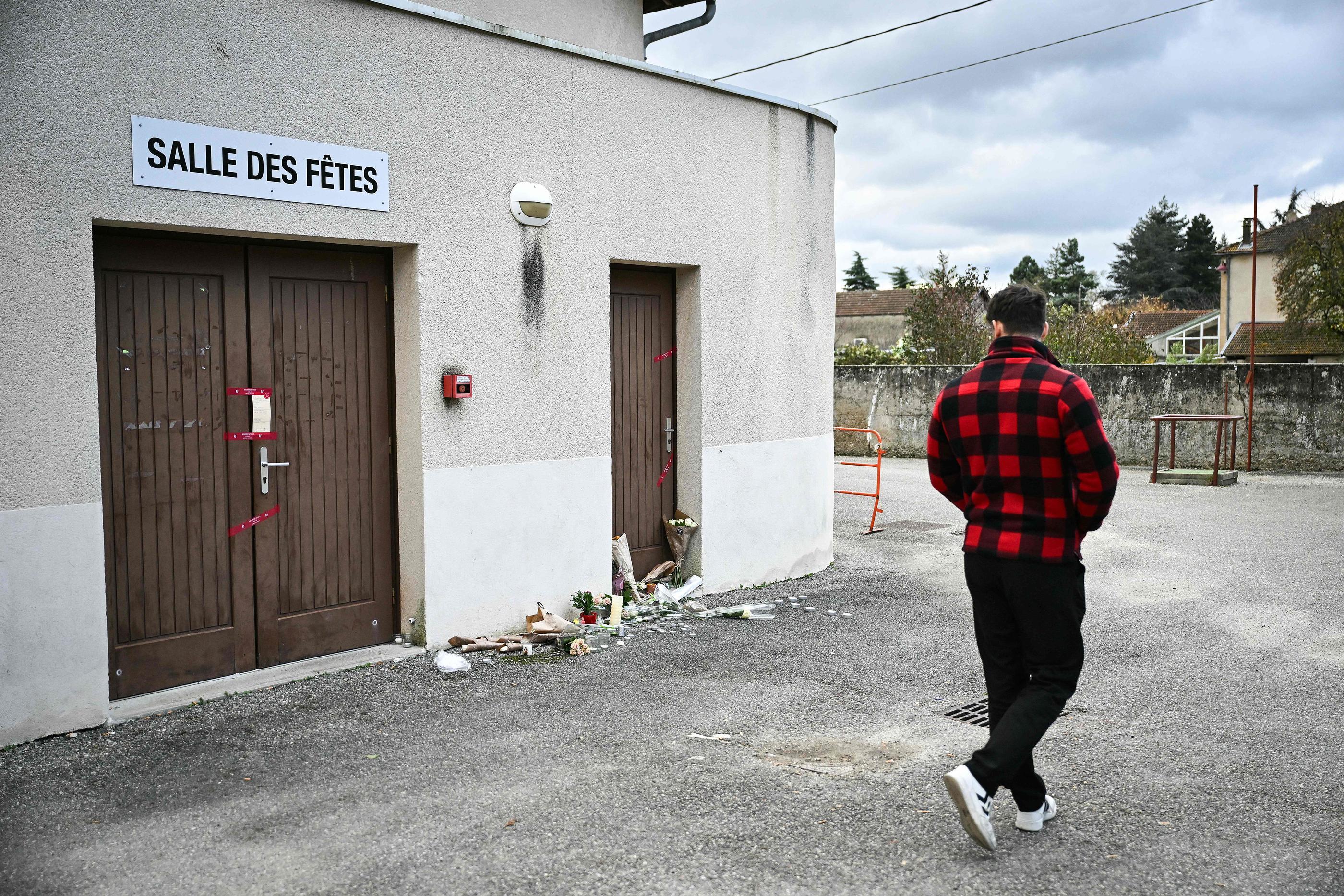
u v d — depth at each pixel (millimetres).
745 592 7809
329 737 4449
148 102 4520
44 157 4230
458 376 5734
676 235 7125
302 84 5051
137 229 4742
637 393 7387
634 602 7059
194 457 5012
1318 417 16156
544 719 4742
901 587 8047
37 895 3061
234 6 4773
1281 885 3156
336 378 5574
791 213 8148
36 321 4246
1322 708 4949
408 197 5520
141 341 4797
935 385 18797
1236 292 37531
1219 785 3979
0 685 4219
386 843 3422
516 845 3412
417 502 5742
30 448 4258
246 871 3221
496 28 5848
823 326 8656
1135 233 79438
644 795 3844
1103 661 5836
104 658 4527
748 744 4438
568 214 6367
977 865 3287
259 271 5215
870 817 3656
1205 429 16922
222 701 4891
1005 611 3422
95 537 4473
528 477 6246
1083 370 17688
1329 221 23625
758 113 7727
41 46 4191
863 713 4879
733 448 7754
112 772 4031
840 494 13789
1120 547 9844
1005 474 3369
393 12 5395
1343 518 11430
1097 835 3521
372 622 5816
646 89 6824
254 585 5289
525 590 6281
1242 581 8188
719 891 3104
